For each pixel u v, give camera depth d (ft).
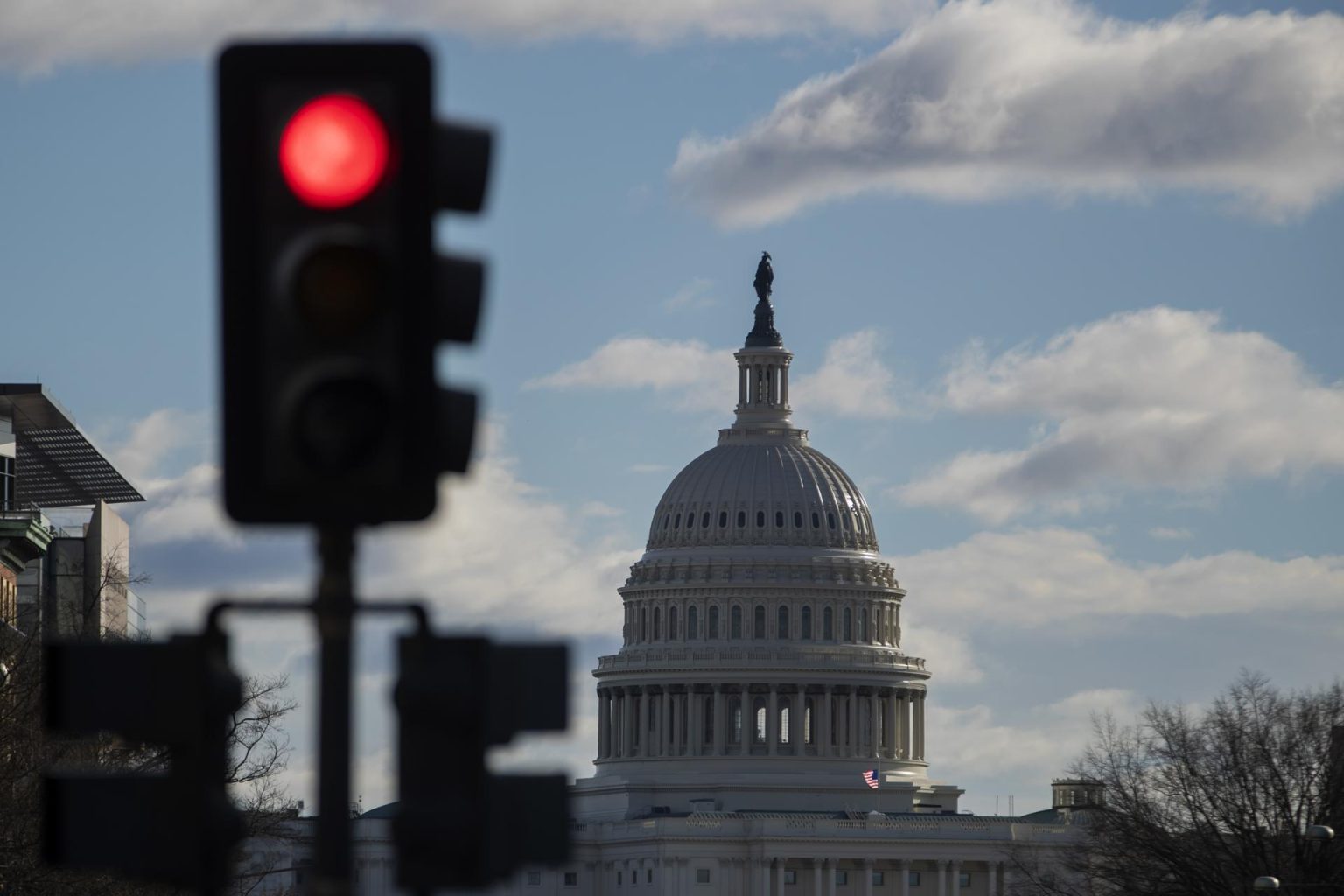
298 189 111.55
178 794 119.03
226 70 111.55
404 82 112.16
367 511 112.88
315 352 112.57
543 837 128.47
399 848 119.55
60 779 118.93
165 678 118.21
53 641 118.01
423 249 112.27
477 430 117.80
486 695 120.26
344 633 120.06
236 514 112.57
